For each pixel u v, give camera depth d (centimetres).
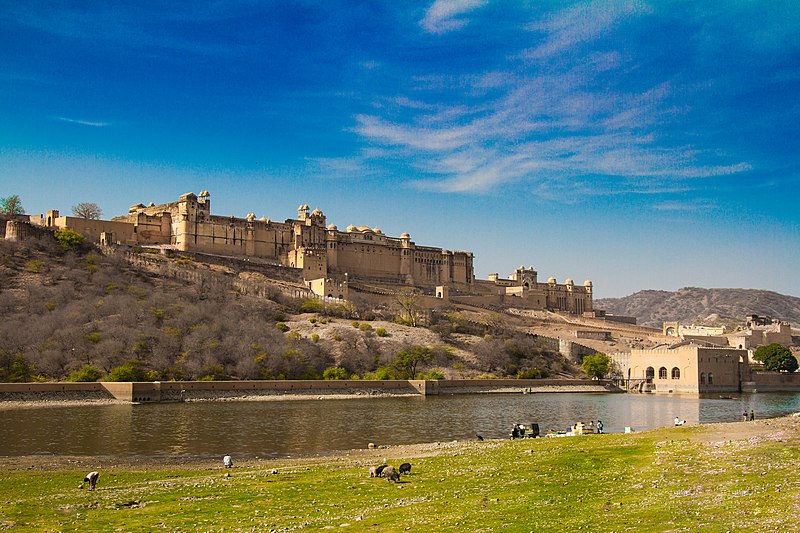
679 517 3816
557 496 4591
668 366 19562
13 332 15075
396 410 12406
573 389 19012
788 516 3678
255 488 5225
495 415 11881
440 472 5694
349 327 19888
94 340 15162
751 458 5278
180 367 14812
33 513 4450
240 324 17850
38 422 9881
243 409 12044
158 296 18788
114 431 9212
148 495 5016
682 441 6394
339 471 5950
